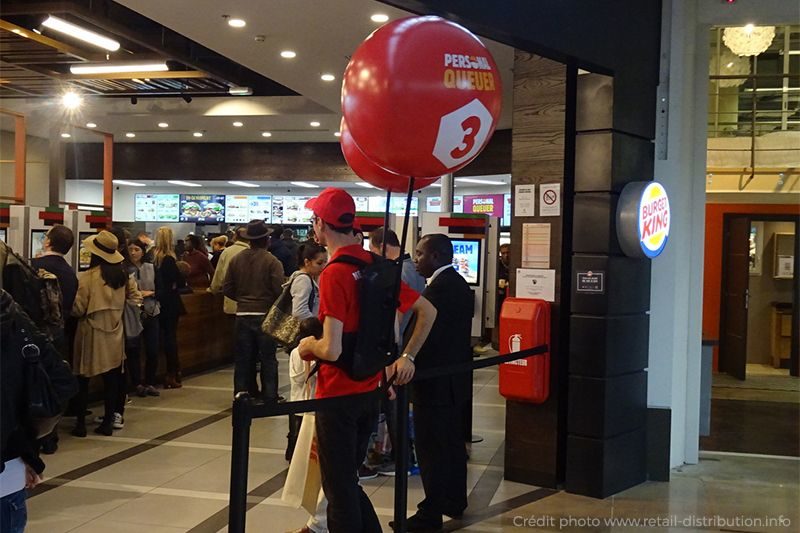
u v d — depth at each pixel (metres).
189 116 11.48
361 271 2.78
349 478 2.77
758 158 9.51
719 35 8.87
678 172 4.77
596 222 4.34
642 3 4.52
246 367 5.96
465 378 3.86
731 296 9.44
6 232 7.43
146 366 6.86
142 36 7.70
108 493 4.23
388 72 2.40
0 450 1.91
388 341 2.76
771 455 5.39
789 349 10.05
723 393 8.17
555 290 4.46
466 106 2.47
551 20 3.62
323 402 2.49
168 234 7.13
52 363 2.06
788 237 10.15
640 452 4.65
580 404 4.37
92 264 5.35
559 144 4.44
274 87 11.09
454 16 3.01
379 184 3.33
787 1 4.82
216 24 6.77
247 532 3.67
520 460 4.59
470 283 7.15
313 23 6.71
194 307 8.04
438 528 3.78
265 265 5.87
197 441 5.36
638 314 4.60
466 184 14.31
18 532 2.08
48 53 7.91
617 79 4.29
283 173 14.09
